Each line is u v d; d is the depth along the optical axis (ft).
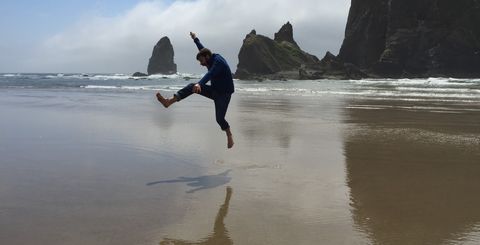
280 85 158.30
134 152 24.11
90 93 88.17
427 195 16.01
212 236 11.96
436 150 25.11
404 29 284.82
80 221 13.05
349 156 23.31
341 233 12.20
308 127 35.42
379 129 34.37
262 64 335.67
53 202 14.87
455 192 16.39
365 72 291.17
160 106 56.59
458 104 59.93
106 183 17.46
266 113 47.75
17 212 13.83
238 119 41.39
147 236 11.92
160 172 19.43
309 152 24.41
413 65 276.41
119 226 12.66
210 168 20.29
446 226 12.75
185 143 27.12
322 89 112.78
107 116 43.14
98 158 22.44
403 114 46.21
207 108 54.44
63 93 86.84
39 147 25.54
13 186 16.89
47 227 12.51
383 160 22.31
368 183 17.70
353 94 87.71
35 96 75.61
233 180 18.06
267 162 21.67
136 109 51.72
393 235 12.05
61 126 35.09
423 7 281.95
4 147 25.45
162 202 14.98
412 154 23.90
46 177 18.34
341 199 15.47
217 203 14.92
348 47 328.29
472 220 13.25
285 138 29.53
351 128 34.94
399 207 14.58
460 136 30.71
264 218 13.43
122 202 14.94
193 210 14.16
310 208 14.46
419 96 79.10
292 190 16.57
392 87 123.44
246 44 343.05
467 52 263.90
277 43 367.45
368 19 319.06
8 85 133.18
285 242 11.55
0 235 11.89
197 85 18.69
